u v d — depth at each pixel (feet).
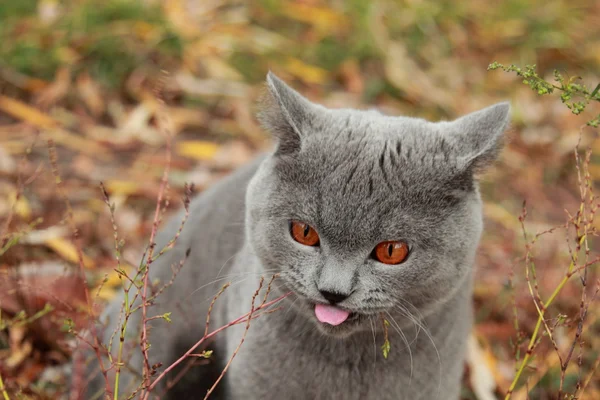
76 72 4.08
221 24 4.62
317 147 2.33
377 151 2.31
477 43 5.10
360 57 4.64
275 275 2.30
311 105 2.41
